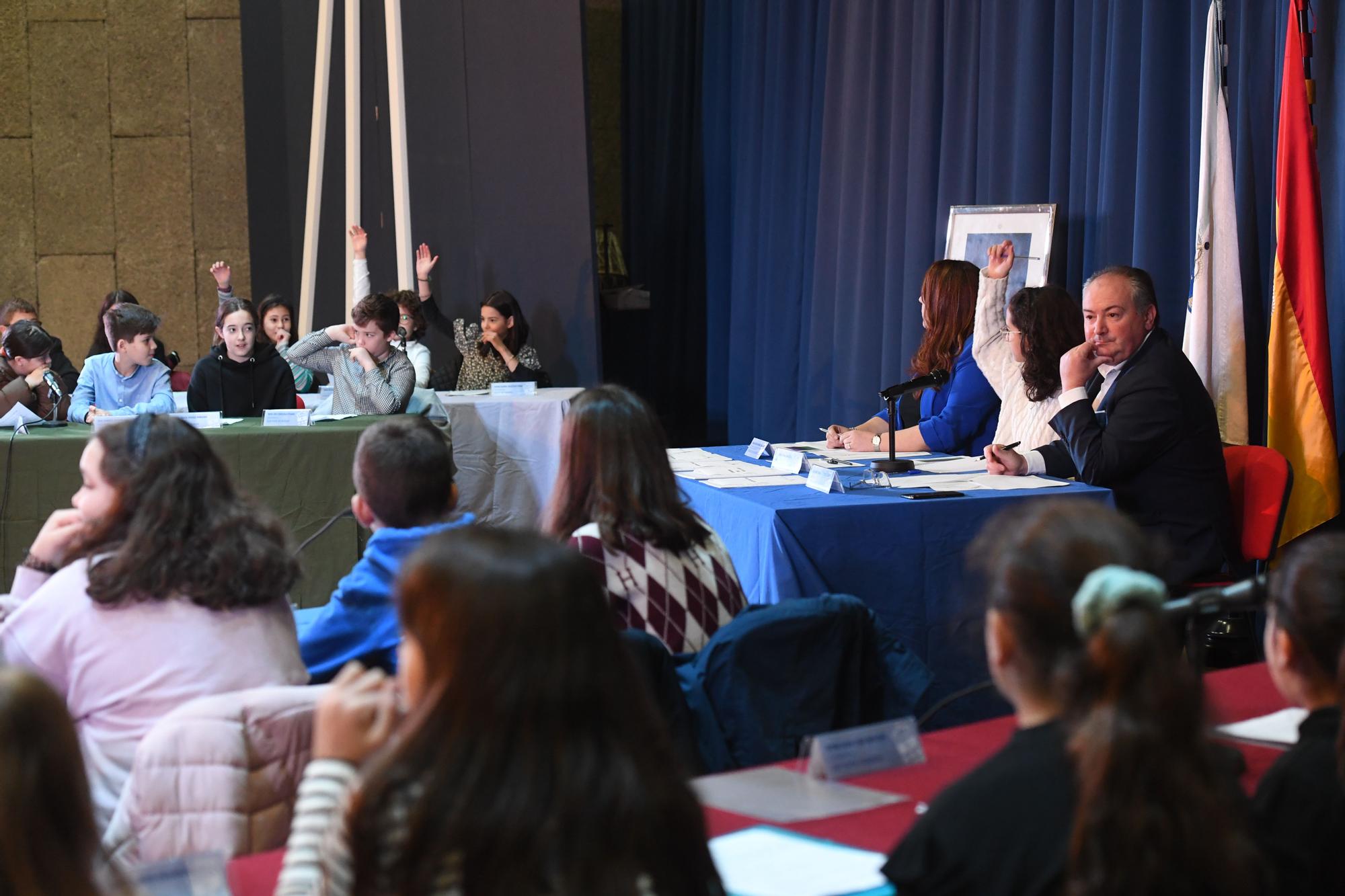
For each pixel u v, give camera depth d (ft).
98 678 5.72
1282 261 12.07
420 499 7.04
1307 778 4.08
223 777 4.79
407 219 22.02
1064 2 15.70
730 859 4.18
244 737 4.83
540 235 21.84
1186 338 13.04
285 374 15.92
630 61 28.25
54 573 6.93
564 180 21.75
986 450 11.48
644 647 6.02
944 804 3.61
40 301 25.63
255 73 23.13
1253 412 13.25
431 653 2.93
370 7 22.25
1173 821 3.10
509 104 21.76
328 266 22.97
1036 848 3.41
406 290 19.35
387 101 22.30
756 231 23.66
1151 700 3.15
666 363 27.35
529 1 21.62
